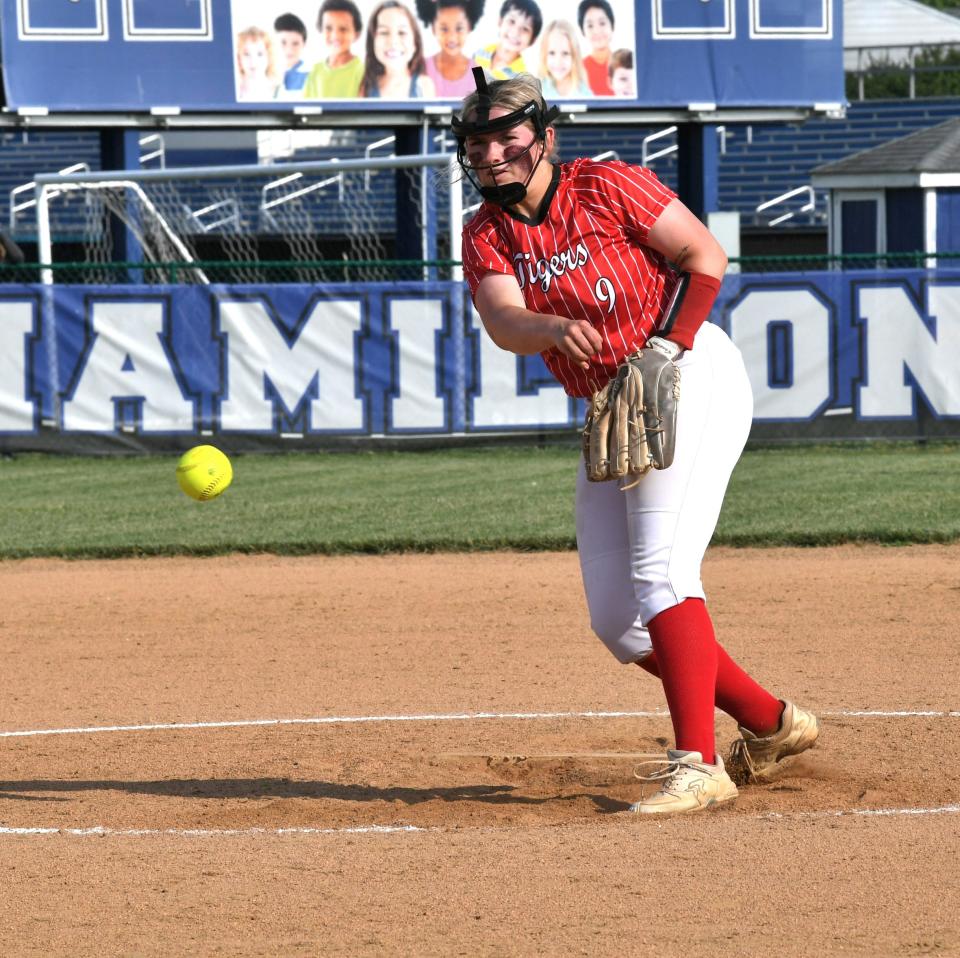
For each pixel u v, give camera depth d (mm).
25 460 55406
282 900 13562
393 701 22797
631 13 69000
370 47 66812
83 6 64438
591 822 16031
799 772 18000
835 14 71250
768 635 26984
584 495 16484
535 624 28562
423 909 13203
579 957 11922
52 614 30500
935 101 107188
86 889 14039
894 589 30859
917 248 76500
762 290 53750
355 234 92875
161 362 55719
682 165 74625
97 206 79750
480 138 14977
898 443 54000
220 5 65750
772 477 46750
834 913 12828
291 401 55688
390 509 42438
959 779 17641
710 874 13938
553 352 16047
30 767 19344
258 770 18969
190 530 39625
